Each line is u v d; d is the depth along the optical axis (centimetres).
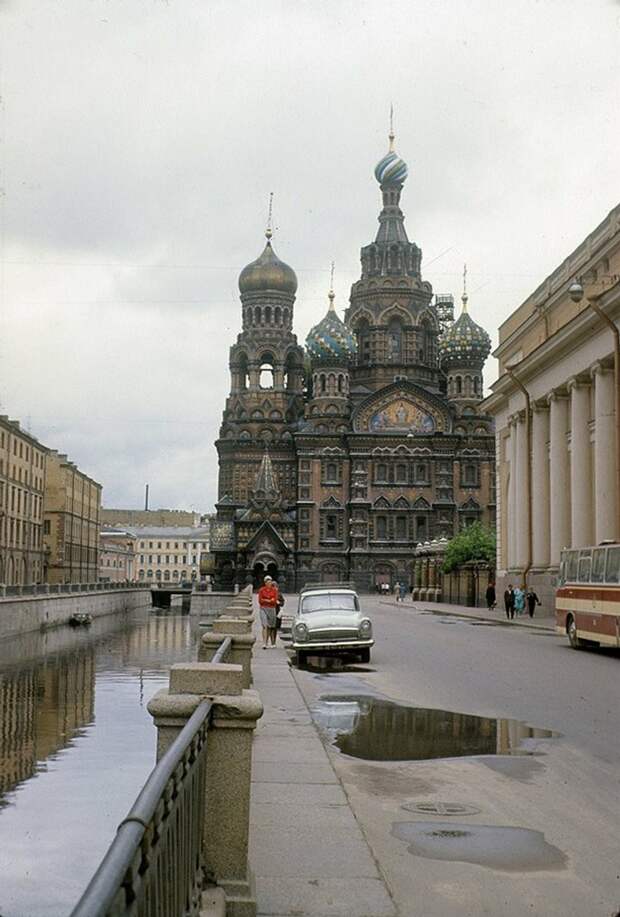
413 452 12494
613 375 4778
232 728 719
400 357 13500
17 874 1405
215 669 743
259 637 3900
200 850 679
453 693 2066
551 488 5688
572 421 5266
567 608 3441
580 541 5144
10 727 3166
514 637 4000
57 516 12950
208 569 13800
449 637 3975
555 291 5841
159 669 5347
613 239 4912
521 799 1116
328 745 1455
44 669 5322
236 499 13350
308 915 716
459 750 1416
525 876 838
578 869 859
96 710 3644
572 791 1159
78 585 9669
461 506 12475
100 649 6712
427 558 10044
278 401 13600
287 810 1008
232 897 699
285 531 12656
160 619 11294
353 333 13450
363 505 12369
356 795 1133
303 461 12594
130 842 389
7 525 10425
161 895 494
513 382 6344
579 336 5047
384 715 1748
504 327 7312
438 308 15325
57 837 1623
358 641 2888
